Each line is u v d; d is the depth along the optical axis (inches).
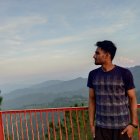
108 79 91.0
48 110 140.9
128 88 89.8
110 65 92.2
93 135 95.5
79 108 134.2
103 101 92.1
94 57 93.2
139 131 116.4
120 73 90.4
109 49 90.6
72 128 137.5
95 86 94.0
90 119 96.8
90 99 97.2
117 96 90.4
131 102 90.1
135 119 89.0
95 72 94.8
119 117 90.7
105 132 92.5
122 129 90.5
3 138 148.5
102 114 92.7
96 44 92.7
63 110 138.4
